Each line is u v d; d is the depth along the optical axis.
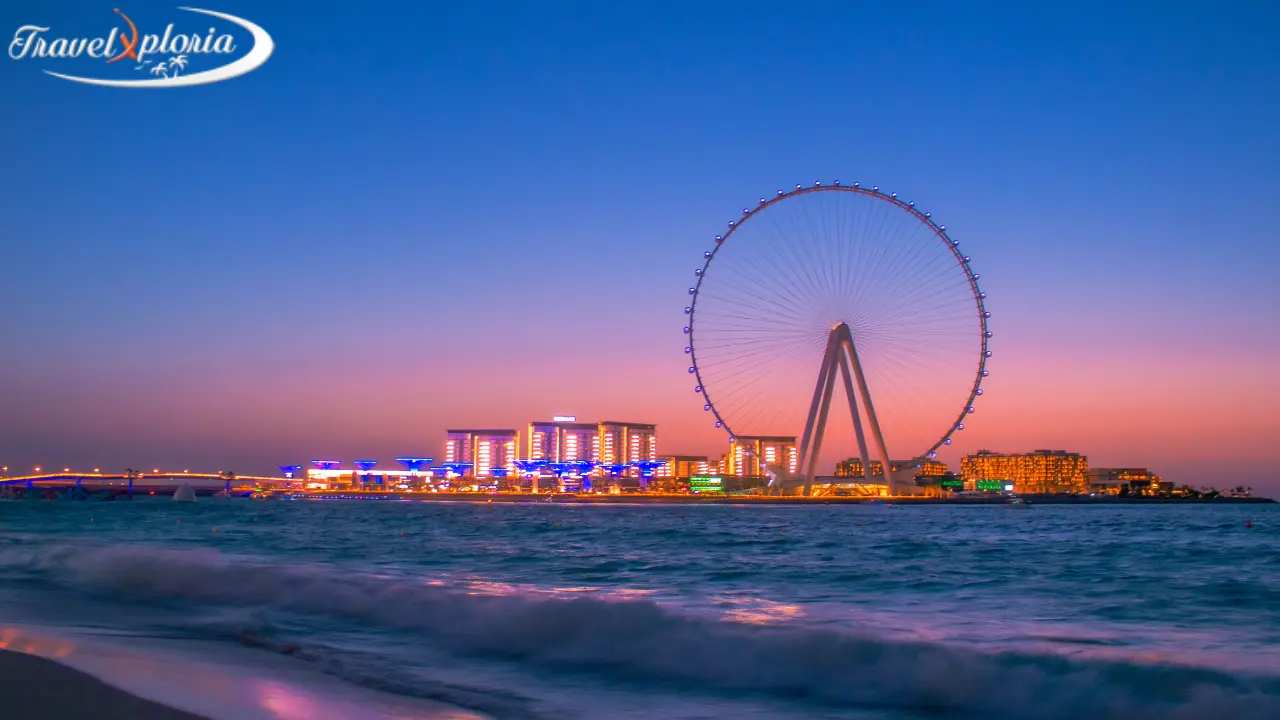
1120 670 16.84
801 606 27.53
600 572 40.50
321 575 32.78
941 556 52.91
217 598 28.41
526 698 16.33
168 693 15.11
